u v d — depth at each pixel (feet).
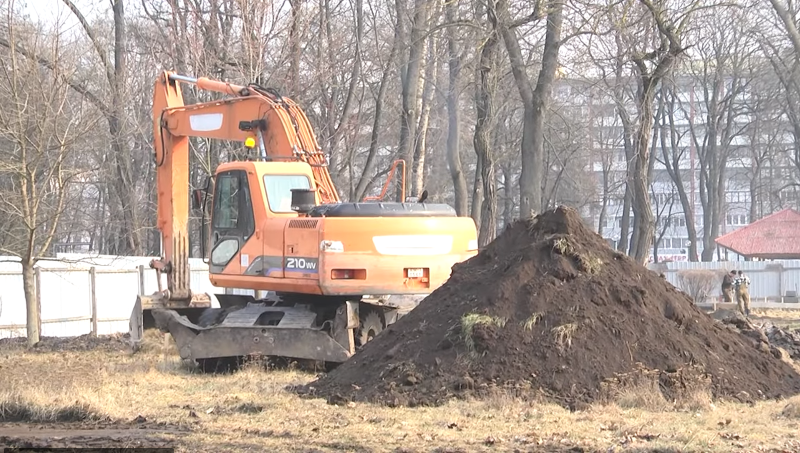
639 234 76.33
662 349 37.11
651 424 30.27
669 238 319.47
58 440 29.71
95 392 38.93
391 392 35.99
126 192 122.31
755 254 173.58
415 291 47.01
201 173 130.31
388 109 129.59
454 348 37.47
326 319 49.55
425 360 37.55
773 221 178.09
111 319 85.61
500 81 93.50
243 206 50.21
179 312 53.42
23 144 63.31
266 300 51.80
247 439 29.40
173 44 100.53
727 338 40.09
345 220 46.60
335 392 37.88
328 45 106.22
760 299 147.02
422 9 83.76
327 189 53.21
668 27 70.18
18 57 69.87
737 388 36.65
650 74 73.51
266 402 36.32
